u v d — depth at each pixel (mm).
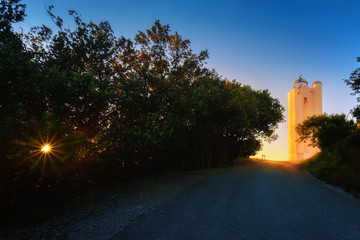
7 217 5055
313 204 7199
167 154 18125
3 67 4801
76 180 7746
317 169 14531
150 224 5176
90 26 11133
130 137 9359
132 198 8047
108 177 11242
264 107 28844
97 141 9141
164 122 11266
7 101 5301
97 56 10844
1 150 4652
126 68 12102
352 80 11797
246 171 18094
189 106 12664
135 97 10414
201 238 4371
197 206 6926
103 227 4902
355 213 6195
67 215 5766
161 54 15625
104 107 9445
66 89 7809
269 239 4359
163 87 12023
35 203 5785
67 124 7527
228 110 19328
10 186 5043
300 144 37781
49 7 9812
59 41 10133
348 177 10094
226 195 8609
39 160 5445
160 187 10664
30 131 5367
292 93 40781
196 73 17016
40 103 7379
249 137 30250
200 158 22328
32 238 4188
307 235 4578
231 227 5016
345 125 18016
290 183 11602
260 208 6688
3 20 6375
